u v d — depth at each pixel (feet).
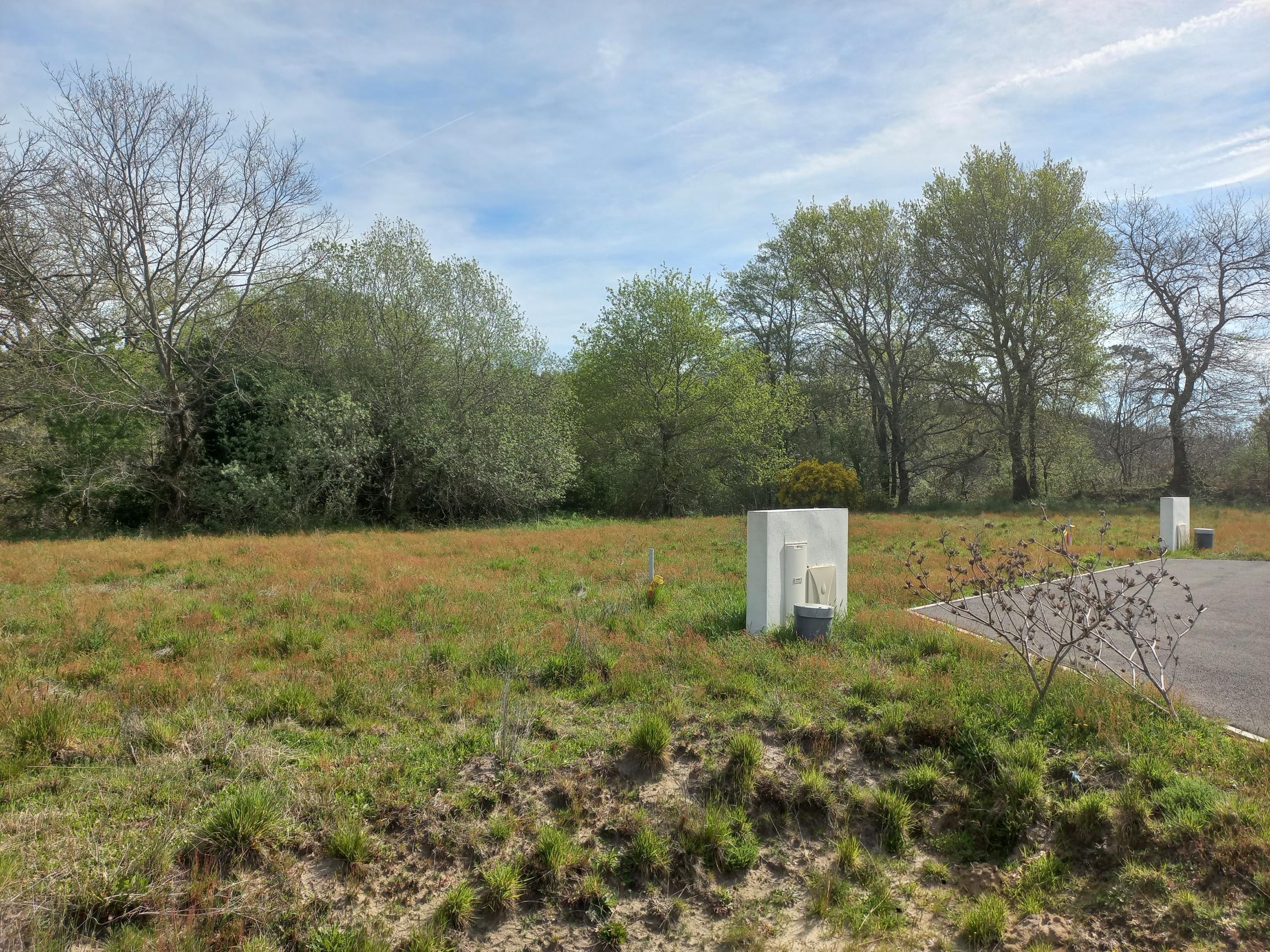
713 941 13.98
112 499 76.13
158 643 24.47
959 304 109.19
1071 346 101.96
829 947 13.92
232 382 74.84
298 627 25.94
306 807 15.46
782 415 110.22
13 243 63.52
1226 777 15.89
